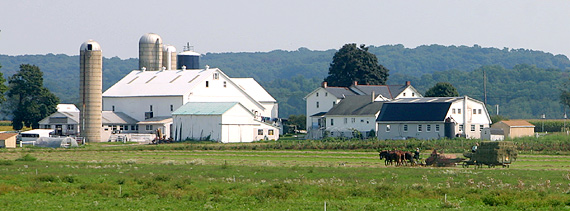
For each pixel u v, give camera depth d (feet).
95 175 578.66
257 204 405.18
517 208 396.98
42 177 539.70
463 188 473.26
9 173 599.16
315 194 449.06
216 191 453.99
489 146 654.94
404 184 507.30
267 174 585.63
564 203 404.98
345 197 436.35
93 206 402.31
